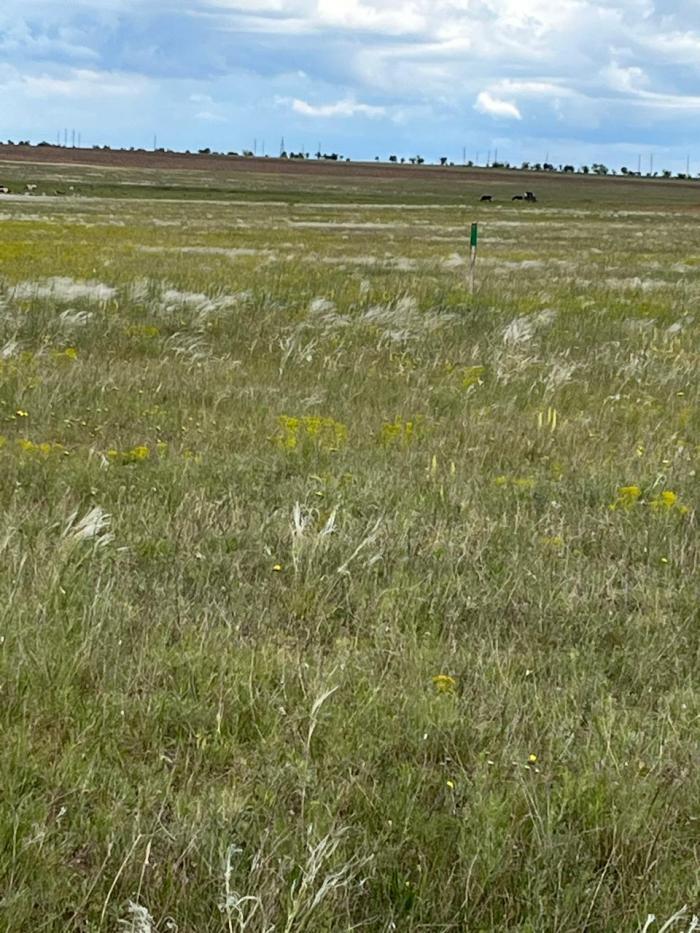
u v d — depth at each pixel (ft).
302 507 23.50
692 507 25.75
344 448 30.22
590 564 21.70
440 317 57.00
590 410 37.19
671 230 231.71
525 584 20.31
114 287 66.33
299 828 12.31
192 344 46.16
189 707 14.90
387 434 31.60
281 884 11.42
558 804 12.99
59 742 13.93
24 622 16.87
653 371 44.47
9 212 214.48
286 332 51.85
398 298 68.49
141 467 27.27
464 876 11.67
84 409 34.19
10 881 11.02
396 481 26.66
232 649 16.85
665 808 13.05
